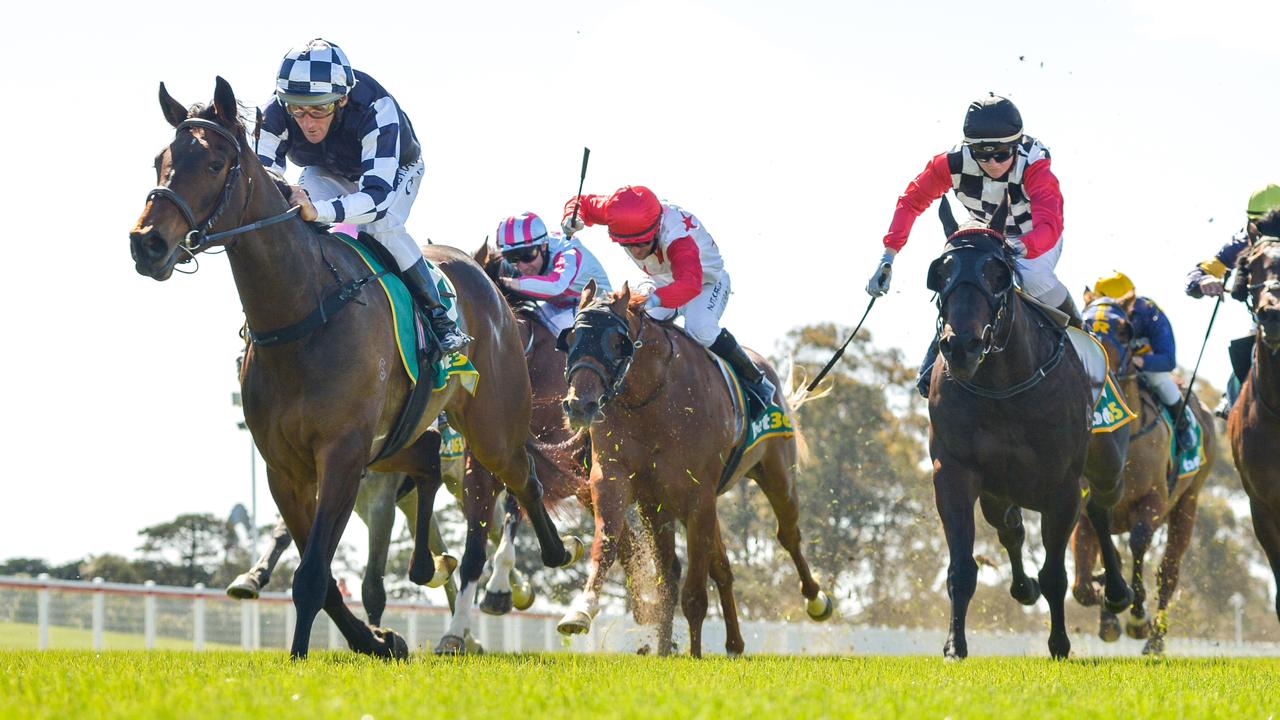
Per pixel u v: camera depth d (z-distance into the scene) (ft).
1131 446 44.11
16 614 57.31
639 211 33.73
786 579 112.16
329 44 25.61
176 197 21.59
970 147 30.37
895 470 114.01
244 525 107.76
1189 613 141.69
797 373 56.95
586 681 18.95
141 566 161.89
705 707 14.43
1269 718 16.07
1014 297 28.81
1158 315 44.19
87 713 13.92
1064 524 30.91
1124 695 18.35
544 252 39.45
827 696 16.67
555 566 32.91
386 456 26.63
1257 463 32.01
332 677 18.56
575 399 30.22
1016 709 15.93
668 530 33.68
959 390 29.99
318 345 23.50
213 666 22.29
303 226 24.00
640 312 31.91
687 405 32.68
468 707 14.62
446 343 26.37
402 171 26.43
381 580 36.94
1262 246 31.27
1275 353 30.86
